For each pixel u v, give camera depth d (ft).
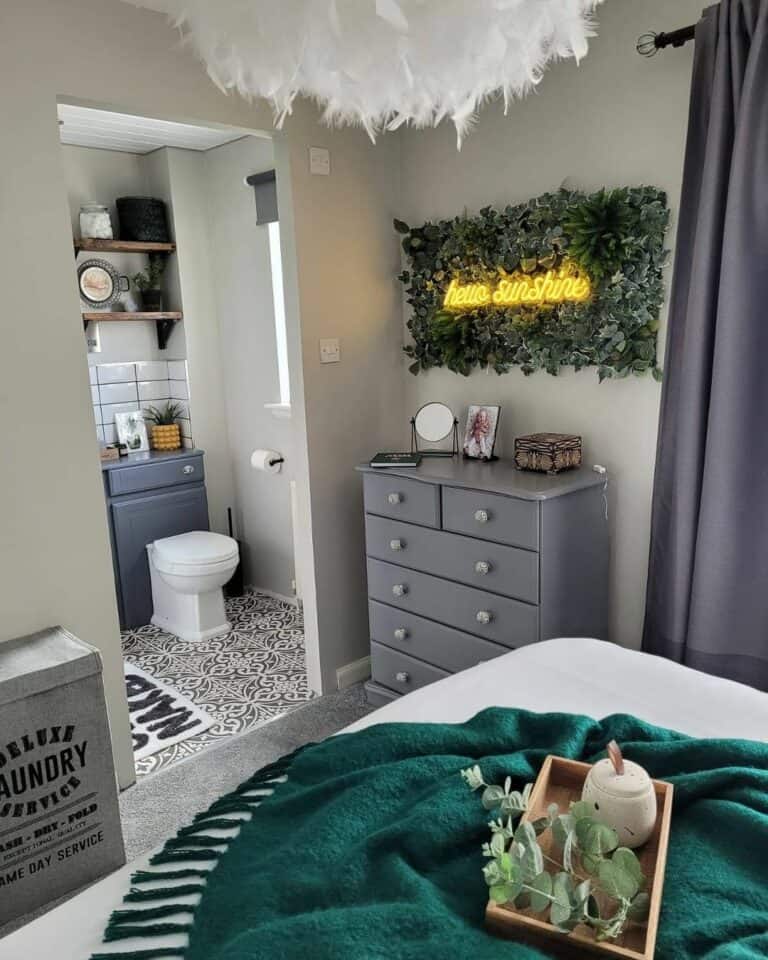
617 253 8.07
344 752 4.74
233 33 3.48
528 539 7.91
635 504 8.68
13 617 7.48
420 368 10.73
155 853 4.22
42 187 7.20
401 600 9.50
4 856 6.56
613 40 8.06
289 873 3.72
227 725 9.69
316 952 3.12
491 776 4.24
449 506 8.64
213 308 13.74
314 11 3.21
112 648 8.19
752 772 4.06
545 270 8.87
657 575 8.18
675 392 7.80
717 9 6.91
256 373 13.33
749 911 3.34
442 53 3.41
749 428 7.16
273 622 13.05
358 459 10.48
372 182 10.11
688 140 7.33
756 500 7.25
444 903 3.46
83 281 12.57
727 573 7.39
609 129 8.25
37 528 7.55
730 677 7.62
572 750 4.49
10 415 7.26
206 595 12.41
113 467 12.48
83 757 6.94
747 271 6.91
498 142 9.30
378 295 10.42
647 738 4.68
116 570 12.78
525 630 8.16
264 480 13.74
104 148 12.73
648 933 3.12
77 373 7.64
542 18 3.59
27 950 3.54
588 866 3.43
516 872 3.27
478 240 9.48
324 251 9.66
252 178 11.92
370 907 3.36
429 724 4.90
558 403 9.27
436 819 3.88
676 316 7.72
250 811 4.41
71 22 7.20
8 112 6.92
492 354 9.76
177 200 12.99
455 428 9.98
